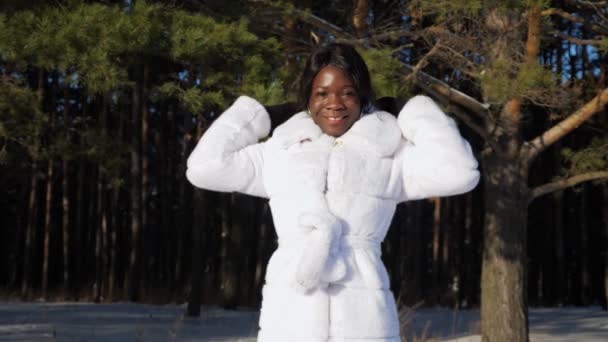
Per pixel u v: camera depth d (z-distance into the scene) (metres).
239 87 6.72
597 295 23.61
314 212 2.05
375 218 2.12
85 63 5.85
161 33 6.25
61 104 22.83
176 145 24.59
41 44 5.80
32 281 22.66
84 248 24.59
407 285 21.31
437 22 7.59
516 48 7.82
